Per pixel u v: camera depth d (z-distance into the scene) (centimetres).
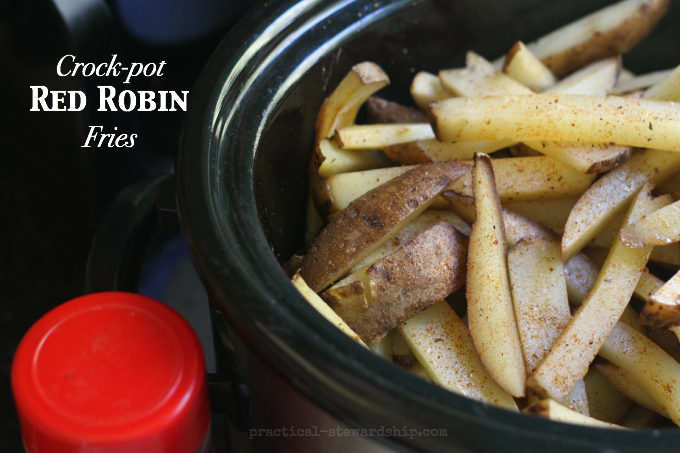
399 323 50
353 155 56
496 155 57
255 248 47
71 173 75
